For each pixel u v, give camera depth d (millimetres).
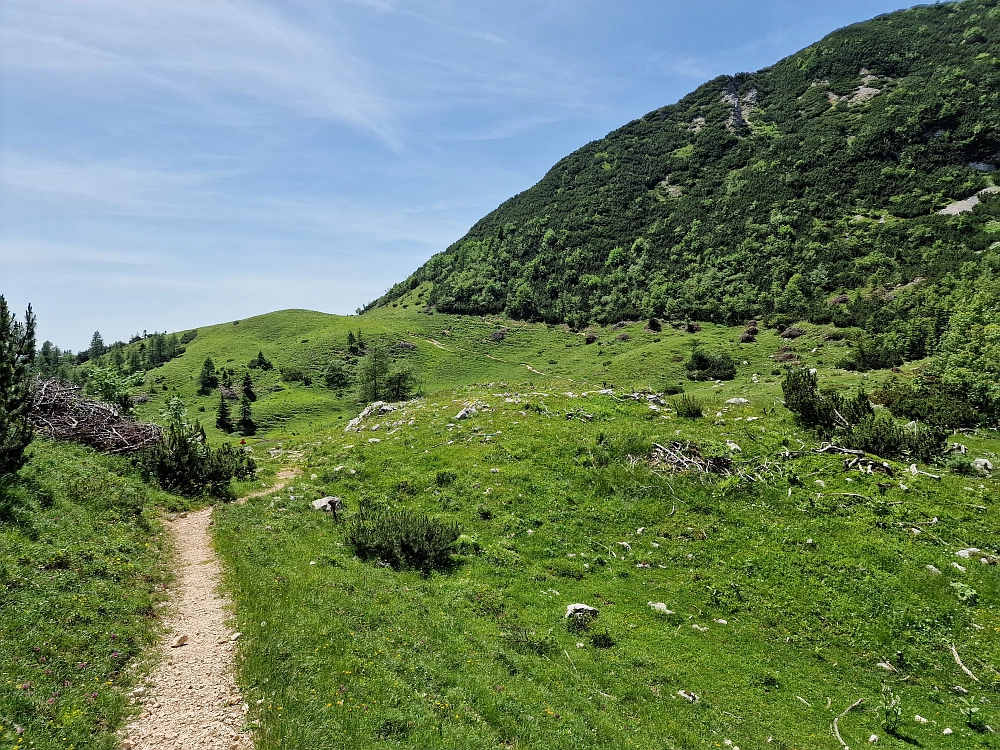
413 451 28609
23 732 7562
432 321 170875
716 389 72500
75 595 11688
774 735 12039
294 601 13422
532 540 20641
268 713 9070
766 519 21047
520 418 31547
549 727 10539
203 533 19219
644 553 20000
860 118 173875
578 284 165250
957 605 16344
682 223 169750
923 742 12023
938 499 21125
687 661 14727
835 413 27781
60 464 19453
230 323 194625
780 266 129250
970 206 124438
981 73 165625
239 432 105125
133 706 9102
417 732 9141
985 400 40562
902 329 80375
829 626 16172
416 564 18469
